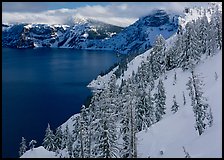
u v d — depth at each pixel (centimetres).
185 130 7281
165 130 7700
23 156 4831
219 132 6097
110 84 8169
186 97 11462
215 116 7375
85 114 5784
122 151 5191
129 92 5188
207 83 11375
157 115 9988
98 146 4972
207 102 8506
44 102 18400
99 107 5475
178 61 14700
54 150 8019
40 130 13412
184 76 13588
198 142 6106
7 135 12762
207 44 14488
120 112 5488
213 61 13162
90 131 5456
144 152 6938
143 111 8775
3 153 10969
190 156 5444
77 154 5909
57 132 8844
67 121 13600
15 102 18425
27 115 15638
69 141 7700
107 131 4916
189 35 14338
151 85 14188
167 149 6681
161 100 10169
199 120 6725
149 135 7706
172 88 13188
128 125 5334
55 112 16175
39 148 4975
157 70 15562
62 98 19412
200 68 13412
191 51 14038
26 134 12925
